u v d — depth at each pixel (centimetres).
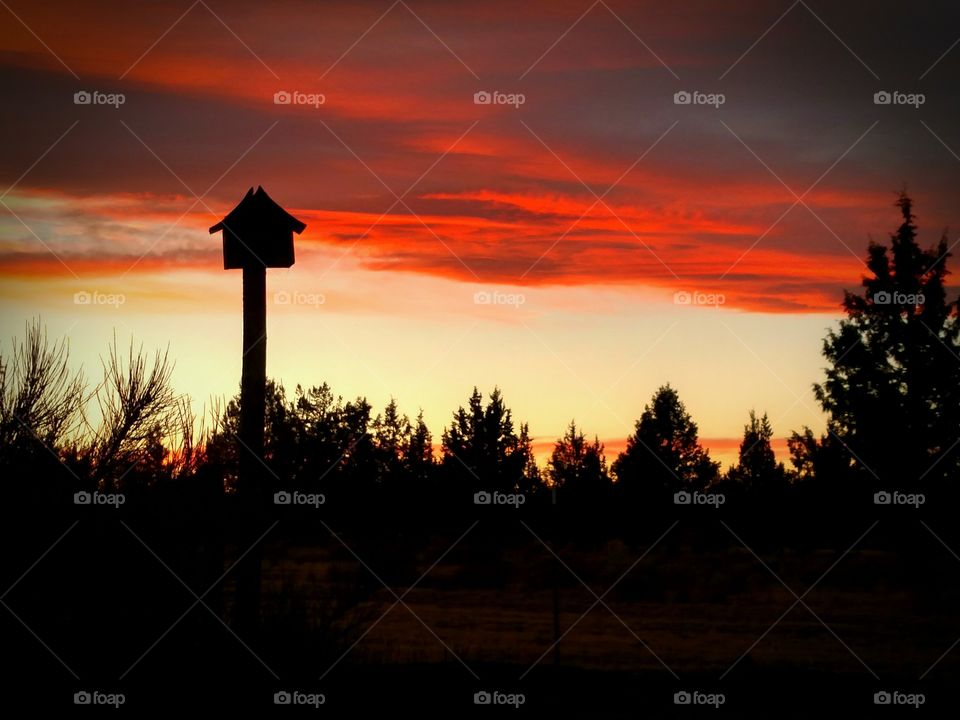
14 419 966
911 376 3322
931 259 3394
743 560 3778
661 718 1104
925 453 3316
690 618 2556
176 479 1002
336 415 2167
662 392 4106
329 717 1003
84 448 992
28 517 918
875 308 3403
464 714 1061
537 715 1088
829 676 1423
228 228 1250
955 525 3234
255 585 1041
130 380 1026
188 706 956
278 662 1020
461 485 3425
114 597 941
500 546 3566
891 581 3303
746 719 1112
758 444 4134
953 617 2591
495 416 3522
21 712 889
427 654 1576
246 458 1096
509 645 1894
